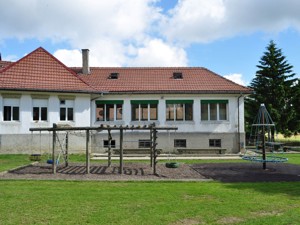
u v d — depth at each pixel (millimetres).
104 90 28875
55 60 29312
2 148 25234
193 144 28938
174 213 8219
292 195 10406
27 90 25578
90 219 7688
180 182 12945
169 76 32250
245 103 48531
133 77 32062
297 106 46250
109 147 18609
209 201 9523
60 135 26453
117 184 12422
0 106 25203
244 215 8094
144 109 29344
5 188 11484
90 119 28422
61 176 14398
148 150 27109
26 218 7773
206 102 29156
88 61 33125
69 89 26969
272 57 47719
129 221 7547
